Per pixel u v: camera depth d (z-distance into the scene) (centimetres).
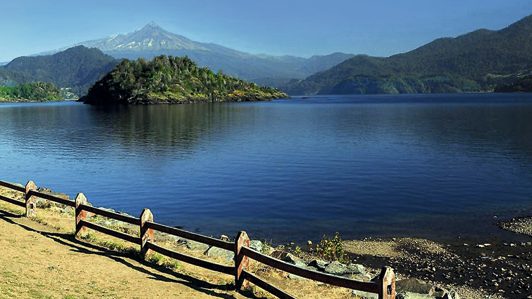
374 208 3672
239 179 4766
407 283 1795
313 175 4969
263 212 3547
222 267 1471
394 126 11256
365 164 5656
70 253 1720
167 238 2294
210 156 6384
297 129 10631
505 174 5019
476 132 9500
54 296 1219
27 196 2314
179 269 1653
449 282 2239
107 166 5619
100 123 13075
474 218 3412
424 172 5141
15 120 14850
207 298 1361
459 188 4369
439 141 7994
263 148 7194
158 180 4741
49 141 8412
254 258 1373
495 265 2467
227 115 16600
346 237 2980
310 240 2909
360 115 16162
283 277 1723
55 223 2264
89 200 3944
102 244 1917
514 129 10025
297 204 3781
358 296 1606
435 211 3603
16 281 1291
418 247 2781
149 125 12175
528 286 2173
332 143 7800
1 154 6712
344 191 4231
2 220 2212
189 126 11731
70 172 5231
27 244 1762
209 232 3052
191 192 4200
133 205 3775
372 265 2480
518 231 3095
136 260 1716
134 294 1327
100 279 1434
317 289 1625
